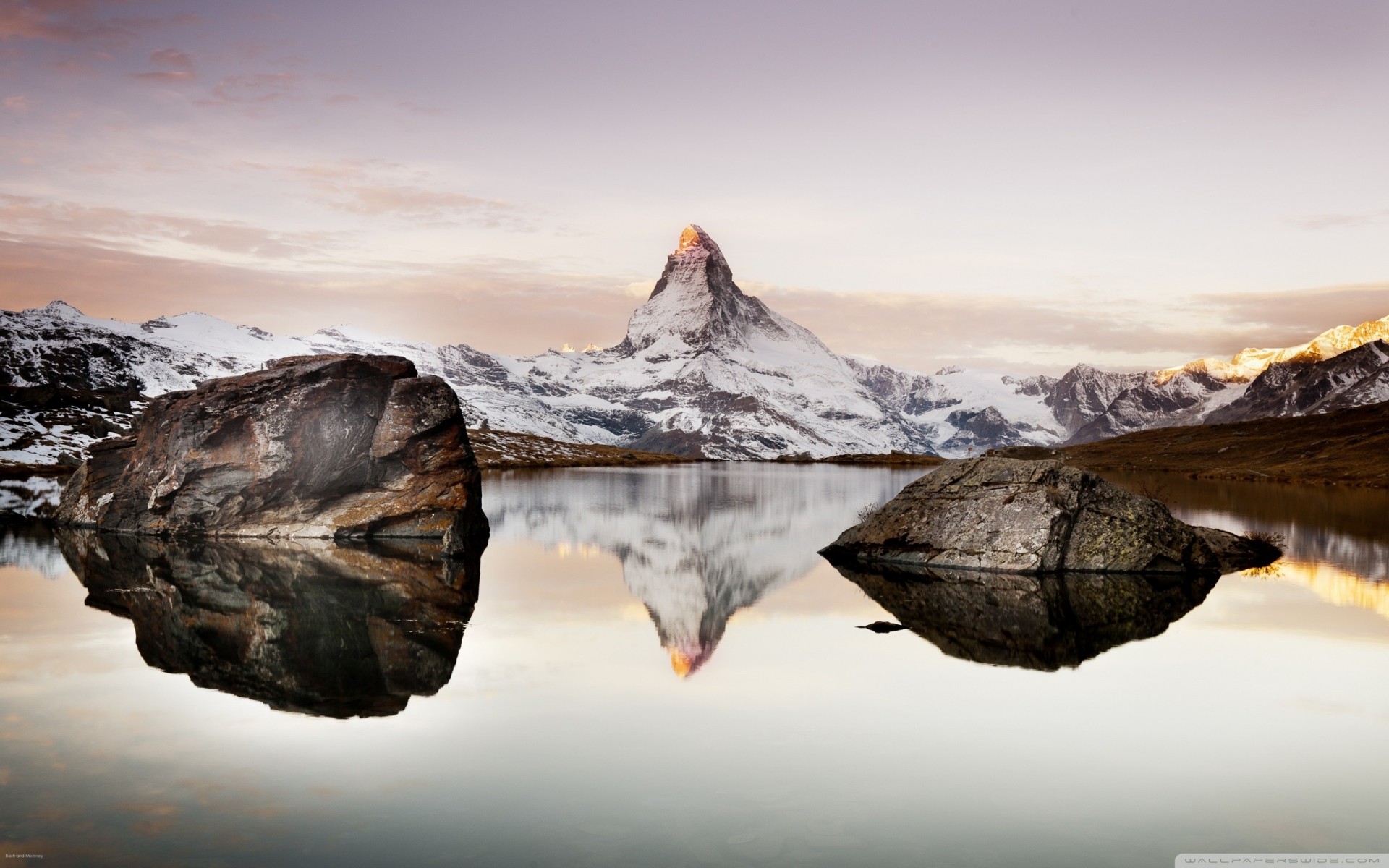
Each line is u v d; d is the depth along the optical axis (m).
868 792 22.77
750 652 37.06
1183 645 38.53
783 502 116.75
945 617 44.44
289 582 52.38
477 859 19.02
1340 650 37.41
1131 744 26.39
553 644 38.16
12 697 29.98
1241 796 22.70
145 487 75.06
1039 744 26.39
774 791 22.81
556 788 22.89
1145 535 59.19
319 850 19.42
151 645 37.03
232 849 19.45
